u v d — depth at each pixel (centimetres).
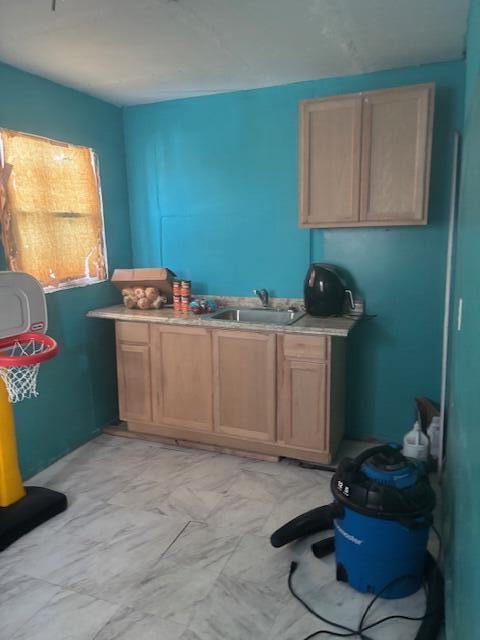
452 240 257
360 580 185
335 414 289
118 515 241
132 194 362
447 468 217
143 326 314
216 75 284
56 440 303
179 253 356
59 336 304
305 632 169
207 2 194
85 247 323
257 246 331
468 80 204
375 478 178
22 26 214
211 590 189
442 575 183
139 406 327
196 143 335
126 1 192
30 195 277
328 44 240
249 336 284
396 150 258
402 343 304
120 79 288
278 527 229
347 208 274
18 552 213
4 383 231
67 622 174
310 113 271
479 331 103
